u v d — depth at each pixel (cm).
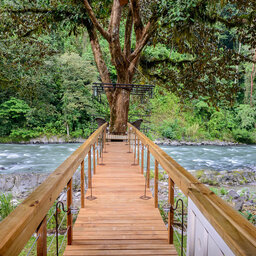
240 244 84
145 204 374
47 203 144
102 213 340
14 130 2584
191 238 147
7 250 86
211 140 2938
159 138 2814
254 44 980
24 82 1468
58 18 1063
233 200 838
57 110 2903
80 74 2648
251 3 862
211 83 1184
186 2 686
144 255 239
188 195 155
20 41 1150
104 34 883
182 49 991
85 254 240
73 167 230
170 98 3259
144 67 1258
